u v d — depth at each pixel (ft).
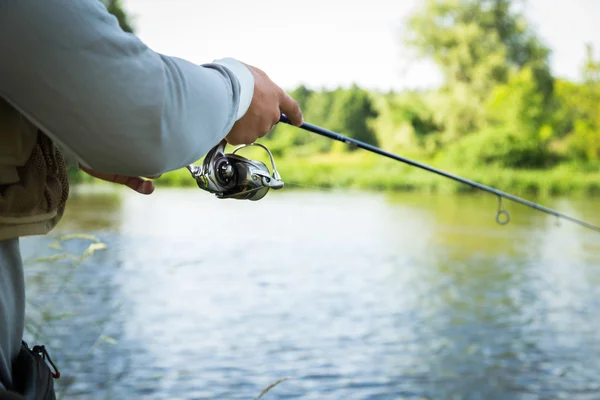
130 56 2.38
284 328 21.35
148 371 16.65
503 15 120.16
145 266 29.43
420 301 26.20
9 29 2.26
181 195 67.72
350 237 42.73
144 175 2.53
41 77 2.30
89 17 2.33
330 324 22.16
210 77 2.65
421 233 46.11
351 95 119.96
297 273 30.27
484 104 114.52
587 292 28.71
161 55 2.52
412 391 16.75
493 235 46.34
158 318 21.27
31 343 10.40
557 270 33.94
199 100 2.55
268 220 49.75
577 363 19.20
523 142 106.22
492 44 118.93
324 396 16.20
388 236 44.04
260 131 2.98
